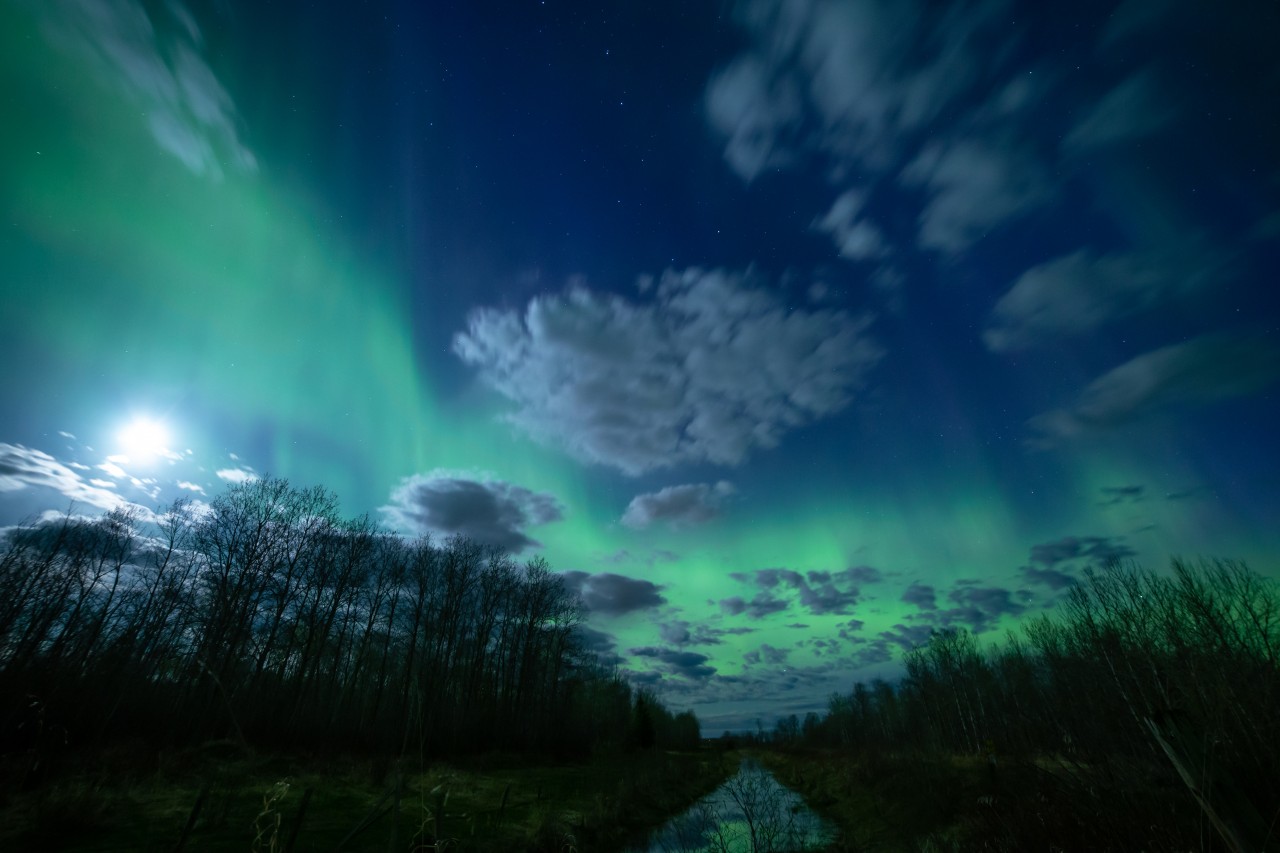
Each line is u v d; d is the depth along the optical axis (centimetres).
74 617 2245
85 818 1112
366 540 4166
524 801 2100
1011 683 2739
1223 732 503
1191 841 497
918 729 3956
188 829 275
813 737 8681
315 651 3703
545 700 5138
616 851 1844
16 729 1555
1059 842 627
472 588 4922
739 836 1922
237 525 3575
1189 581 1644
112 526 2850
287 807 1383
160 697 2450
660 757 4159
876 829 1866
